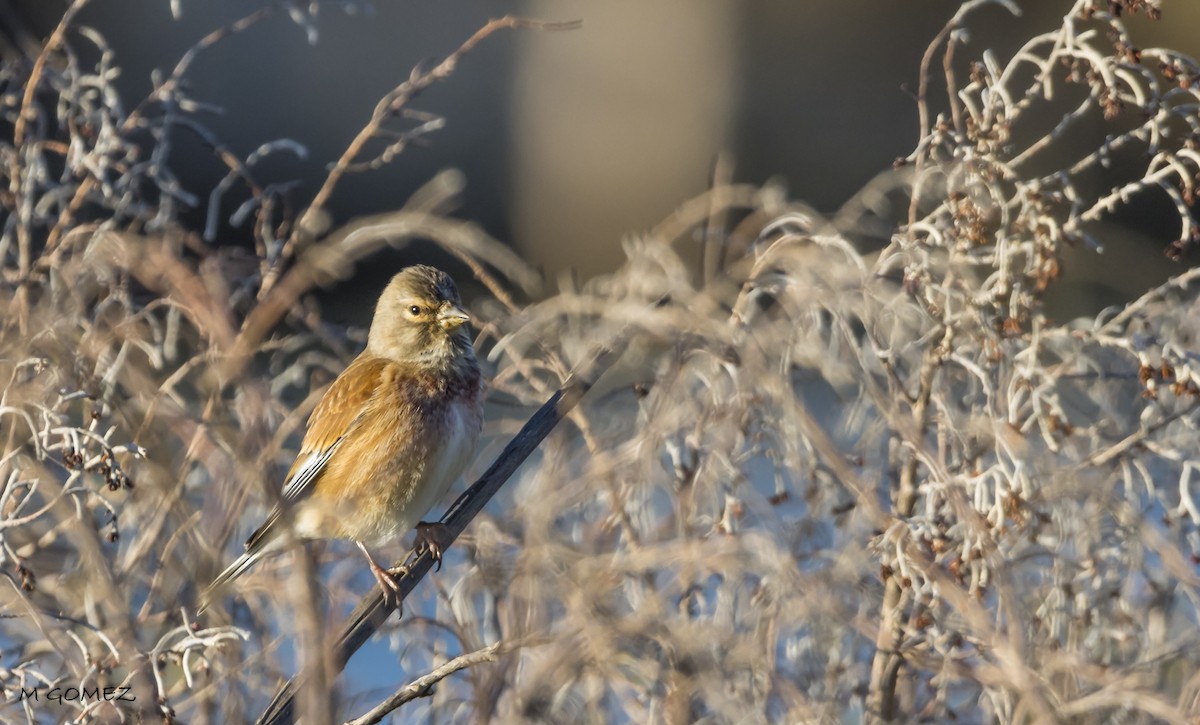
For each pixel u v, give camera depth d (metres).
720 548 9.08
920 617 9.18
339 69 31.45
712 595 10.56
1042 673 9.06
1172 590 10.12
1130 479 9.48
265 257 11.77
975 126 9.23
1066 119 9.27
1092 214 9.16
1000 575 8.50
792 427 9.65
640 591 10.11
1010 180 9.52
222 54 29.88
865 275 9.34
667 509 11.16
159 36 29.20
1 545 8.59
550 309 10.62
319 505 10.85
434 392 10.98
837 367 9.38
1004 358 9.66
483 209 32.81
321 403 11.12
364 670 11.80
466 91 33.38
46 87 12.80
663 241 10.60
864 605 10.03
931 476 9.45
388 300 11.34
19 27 12.40
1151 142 9.17
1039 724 8.52
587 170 33.03
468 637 9.90
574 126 33.38
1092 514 10.02
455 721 9.94
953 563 8.96
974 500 8.99
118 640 8.62
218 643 8.46
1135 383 10.54
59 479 10.52
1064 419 9.17
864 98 34.16
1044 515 8.95
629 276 10.61
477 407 11.23
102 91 12.96
